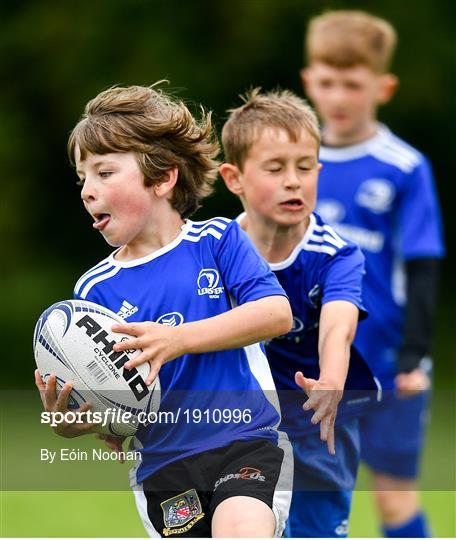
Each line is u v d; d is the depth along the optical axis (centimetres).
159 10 5103
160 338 1198
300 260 1465
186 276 1271
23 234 5184
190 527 1272
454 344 5091
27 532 1898
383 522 1845
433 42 5038
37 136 5194
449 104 5084
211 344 1206
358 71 2158
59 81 5131
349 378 1488
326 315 1411
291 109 1473
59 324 1240
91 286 1296
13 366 4897
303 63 5100
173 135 1305
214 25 5097
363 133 2164
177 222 1310
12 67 5162
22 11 5203
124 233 1270
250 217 1482
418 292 2061
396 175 2136
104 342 1223
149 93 1335
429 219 2119
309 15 5050
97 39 5094
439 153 5228
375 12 5038
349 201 2152
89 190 1268
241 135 1466
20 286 5069
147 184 1280
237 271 1258
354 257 1462
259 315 1219
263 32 5069
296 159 1441
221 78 5091
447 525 2039
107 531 1911
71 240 5225
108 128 1264
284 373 1498
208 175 1379
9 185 5178
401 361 1992
